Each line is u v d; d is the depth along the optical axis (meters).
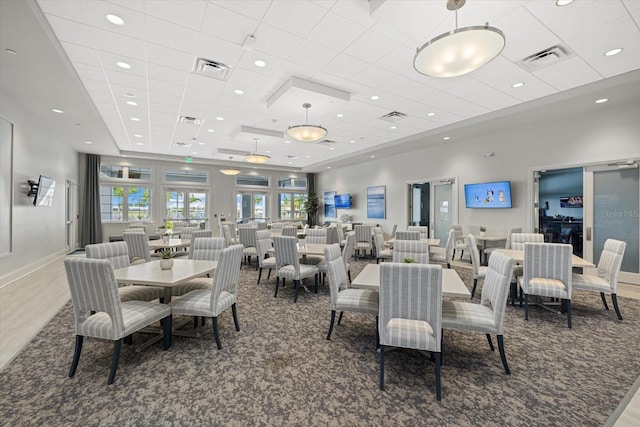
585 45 3.49
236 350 2.76
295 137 5.25
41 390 2.14
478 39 2.38
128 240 5.31
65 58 3.72
